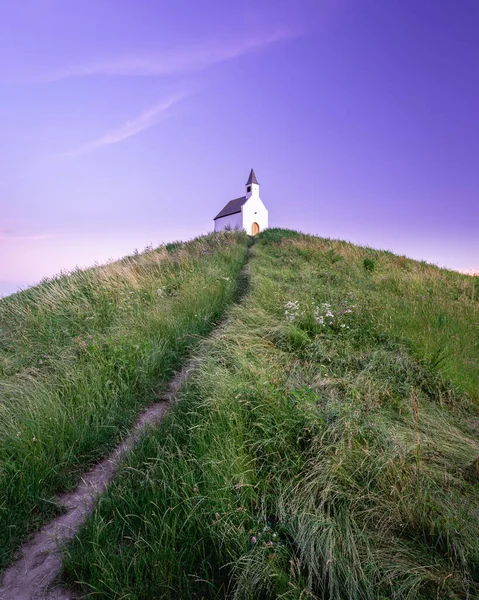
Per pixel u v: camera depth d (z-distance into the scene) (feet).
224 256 47.06
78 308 23.66
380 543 7.23
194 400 12.54
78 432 11.58
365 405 11.91
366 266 44.09
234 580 6.70
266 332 18.78
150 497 8.46
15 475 9.42
